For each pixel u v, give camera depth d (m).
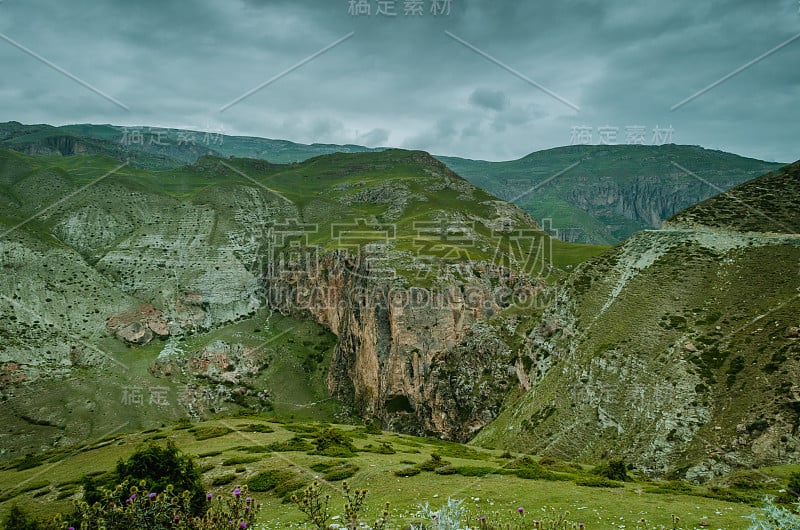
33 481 50.09
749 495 32.31
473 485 33.12
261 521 27.72
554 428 82.31
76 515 16.91
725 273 86.31
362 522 23.73
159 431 69.56
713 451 60.88
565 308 108.88
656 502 28.33
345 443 52.31
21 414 139.88
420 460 45.09
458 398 134.12
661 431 68.00
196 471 28.67
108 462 52.34
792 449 55.62
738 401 64.75
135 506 14.70
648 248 104.31
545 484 33.84
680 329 80.19
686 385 71.06
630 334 86.00
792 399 59.78
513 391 119.94
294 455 45.78
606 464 42.78
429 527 13.02
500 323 141.75
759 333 71.31
